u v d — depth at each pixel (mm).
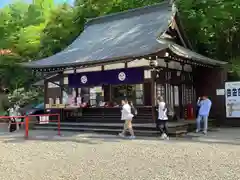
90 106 16688
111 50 15305
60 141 11164
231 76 19594
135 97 15102
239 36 22312
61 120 17234
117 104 15734
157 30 15859
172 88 15922
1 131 15773
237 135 12328
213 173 5965
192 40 21188
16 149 9438
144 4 23547
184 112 16688
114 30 18969
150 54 12680
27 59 25562
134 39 15961
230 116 16266
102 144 10109
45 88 18719
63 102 17844
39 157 8000
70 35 25219
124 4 24438
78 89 17344
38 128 16266
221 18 19547
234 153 8141
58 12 25219
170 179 5559
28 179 5746
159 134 12156
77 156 8000
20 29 25750
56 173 6160
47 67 15797
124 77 15055
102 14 25031
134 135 12609
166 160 7297
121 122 15219
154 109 13969
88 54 16031
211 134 12742
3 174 6172
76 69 16969
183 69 16969
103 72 15875
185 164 6824
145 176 5801
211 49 22953
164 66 14898
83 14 25297
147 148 9109
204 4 19234
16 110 16062
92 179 5629
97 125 14242
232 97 16281
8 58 24062
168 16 16797
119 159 7484
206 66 16750
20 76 24906
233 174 5875
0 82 25438
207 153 8180
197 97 17781
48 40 25156
